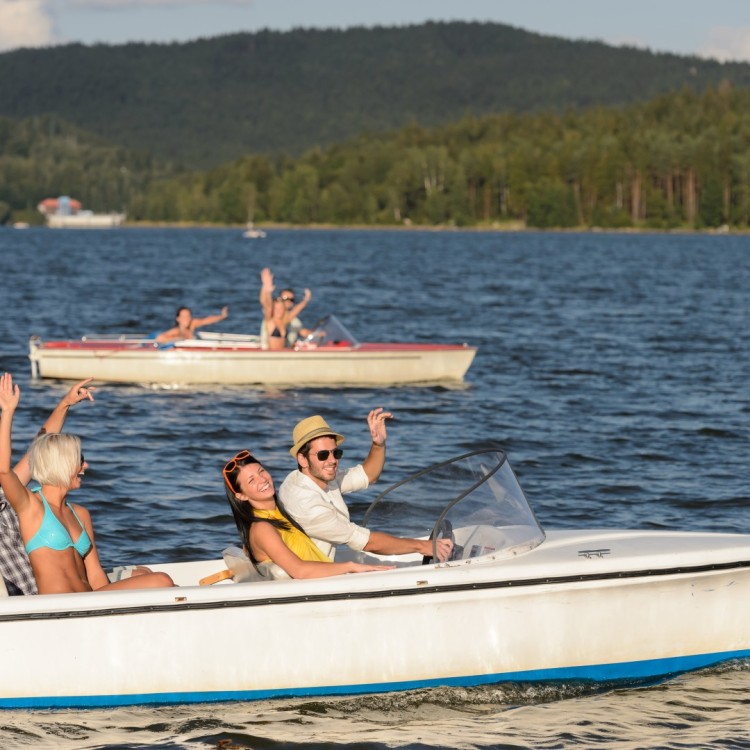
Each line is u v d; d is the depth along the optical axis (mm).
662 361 72562
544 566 21719
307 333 62562
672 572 22266
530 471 40500
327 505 22344
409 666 21469
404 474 39906
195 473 39781
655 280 176375
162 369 58406
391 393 57812
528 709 21312
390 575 21172
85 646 20531
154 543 31406
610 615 22156
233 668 20969
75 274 179750
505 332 92312
